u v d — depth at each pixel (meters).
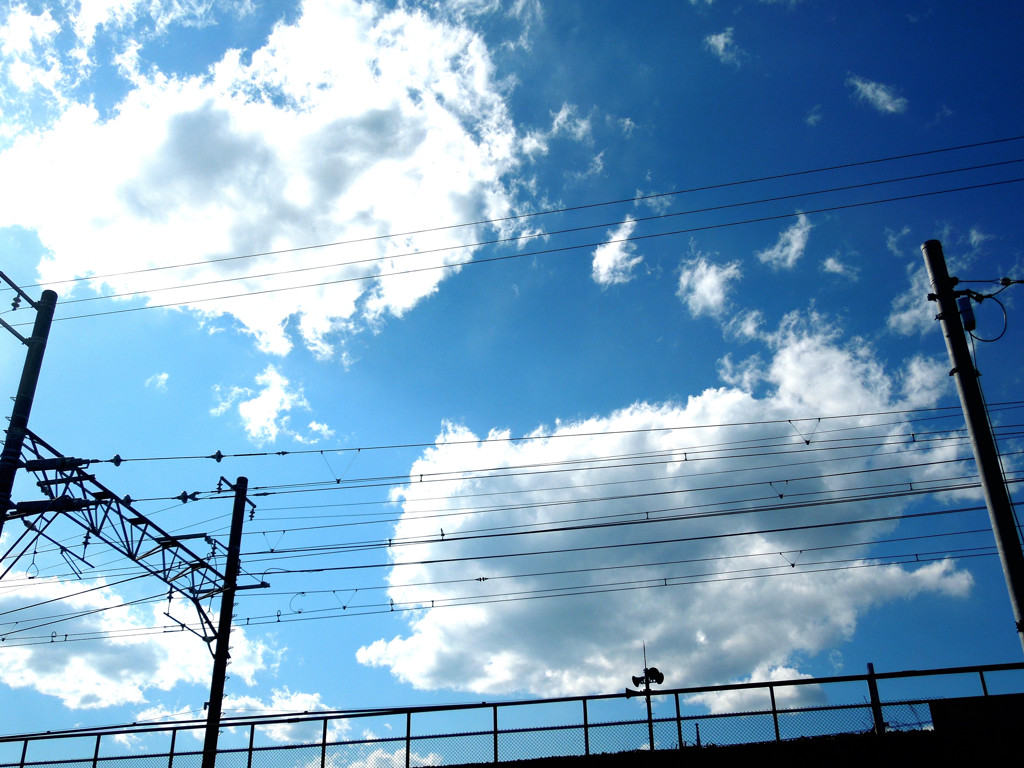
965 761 17.48
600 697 20.25
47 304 22.42
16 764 23.48
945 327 15.34
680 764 19.00
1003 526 13.71
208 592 26.95
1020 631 13.12
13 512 21.05
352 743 21.14
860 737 18.30
